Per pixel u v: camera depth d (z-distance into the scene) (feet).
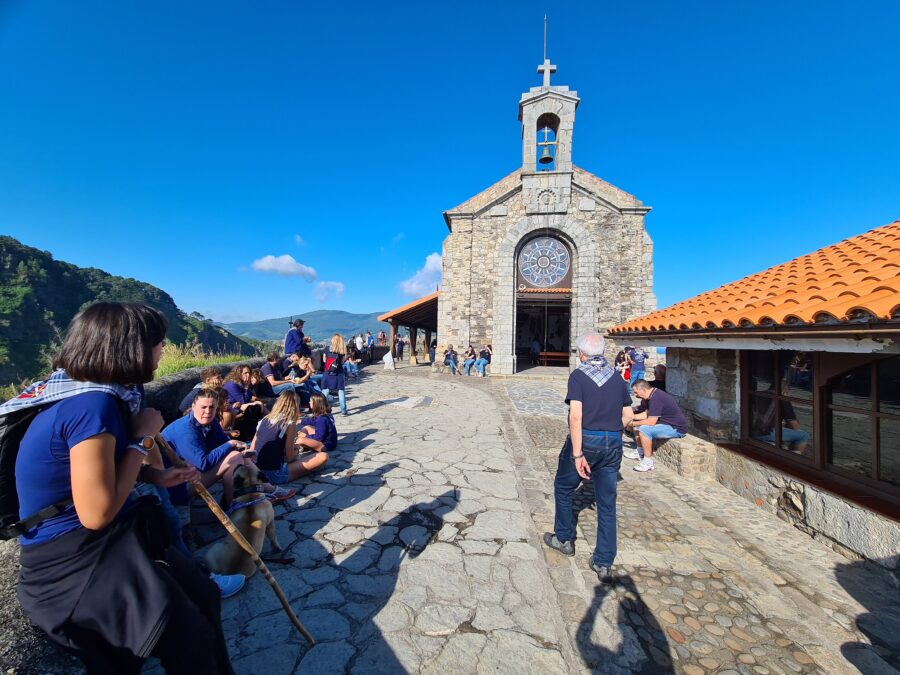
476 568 9.16
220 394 15.03
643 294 50.26
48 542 3.78
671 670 6.48
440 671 6.39
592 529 11.10
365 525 11.09
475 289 53.16
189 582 4.59
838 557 9.76
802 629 7.42
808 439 11.77
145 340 4.06
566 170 50.88
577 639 7.11
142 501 4.57
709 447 14.97
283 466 13.57
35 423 3.76
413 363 71.92
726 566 9.40
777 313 10.09
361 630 7.22
